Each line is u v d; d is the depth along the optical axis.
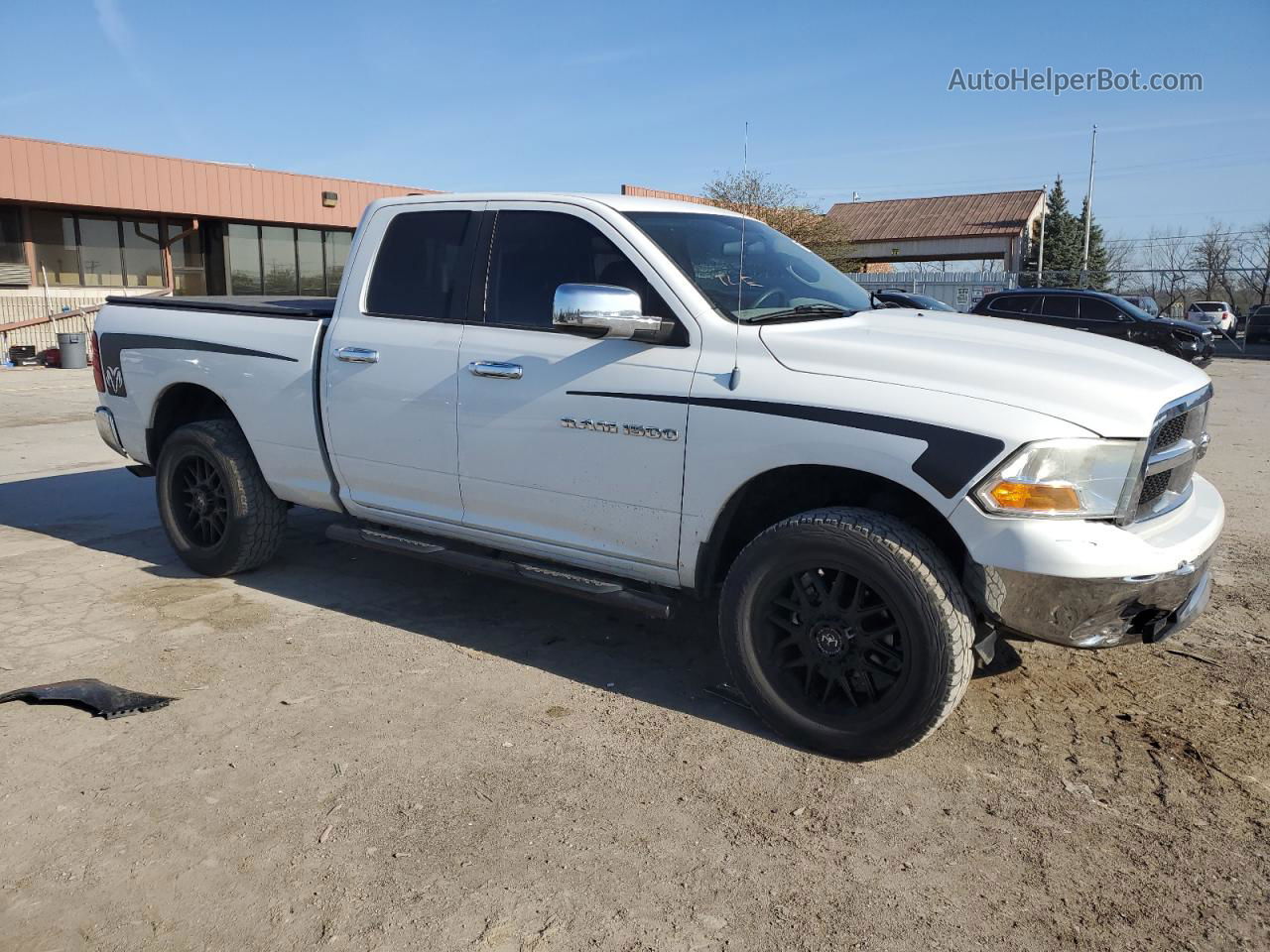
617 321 3.39
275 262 25.64
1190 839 2.83
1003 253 45.03
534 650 4.25
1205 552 3.13
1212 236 45.50
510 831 2.84
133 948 2.34
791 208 35.19
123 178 21.38
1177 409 3.12
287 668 3.99
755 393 3.31
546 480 3.86
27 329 20.83
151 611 4.66
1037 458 2.88
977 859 2.73
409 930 2.41
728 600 3.42
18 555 5.62
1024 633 2.98
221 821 2.87
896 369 3.19
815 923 2.46
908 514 3.41
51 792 3.02
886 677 3.20
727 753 3.34
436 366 4.11
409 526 4.46
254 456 4.92
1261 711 3.64
